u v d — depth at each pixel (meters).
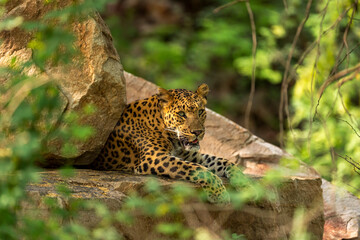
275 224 10.99
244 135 14.35
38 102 6.09
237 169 11.10
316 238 11.96
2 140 7.18
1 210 6.16
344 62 16.28
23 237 6.86
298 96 16.41
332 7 15.40
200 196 9.81
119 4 26.75
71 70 10.02
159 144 11.01
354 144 15.91
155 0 27.33
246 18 26.38
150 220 9.16
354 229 13.20
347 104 16.55
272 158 14.02
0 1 7.45
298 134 18.05
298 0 21.94
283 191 11.28
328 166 15.64
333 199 13.62
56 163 10.46
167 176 10.36
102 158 11.16
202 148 14.38
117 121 10.76
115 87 10.40
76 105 9.97
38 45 6.76
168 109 11.01
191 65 26.17
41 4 10.12
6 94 6.84
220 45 25.61
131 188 9.25
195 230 9.79
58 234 6.67
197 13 28.11
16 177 6.13
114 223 8.42
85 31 10.14
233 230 10.62
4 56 10.11
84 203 7.45
